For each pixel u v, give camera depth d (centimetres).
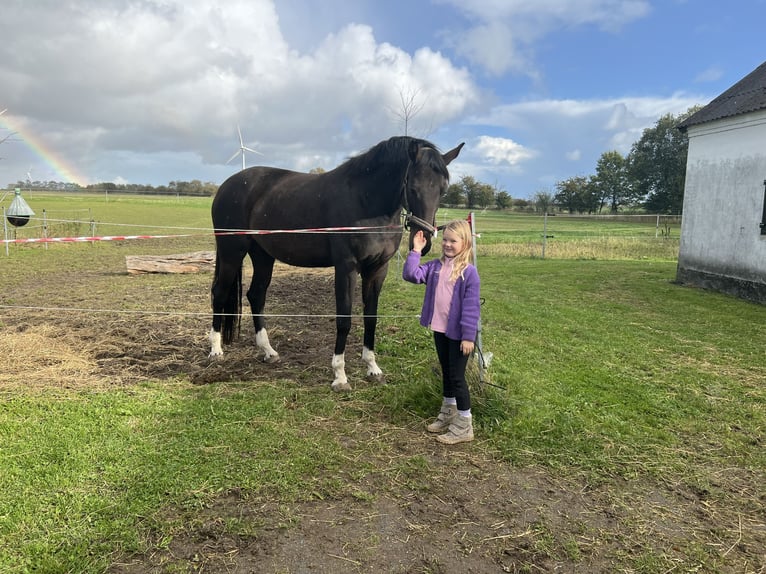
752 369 506
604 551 235
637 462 317
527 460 316
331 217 414
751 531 254
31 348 490
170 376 442
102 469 281
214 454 303
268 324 643
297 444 321
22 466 280
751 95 932
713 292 963
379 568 218
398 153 390
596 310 789
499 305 802
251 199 475
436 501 271
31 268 1152
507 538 242
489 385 398
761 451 338
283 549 227
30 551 215
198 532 235
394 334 590
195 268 1116
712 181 988
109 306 736
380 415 375
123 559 216
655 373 488
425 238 367
